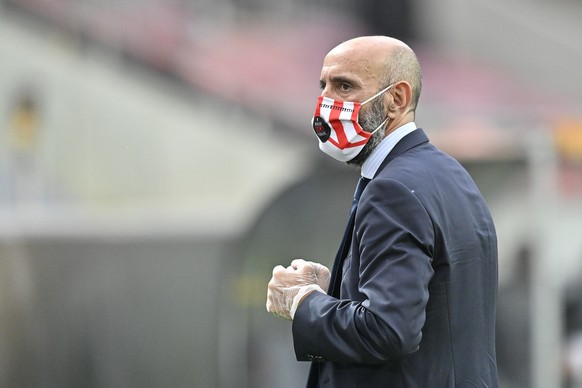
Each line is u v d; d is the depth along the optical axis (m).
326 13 35.25
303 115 30.89
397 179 8.25
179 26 31.61
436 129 31.14
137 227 27.27
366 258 8.08
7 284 24.78
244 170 29.94
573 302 25.92
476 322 8.55
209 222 27.66
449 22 37.41
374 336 7.77
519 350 23.27
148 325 26.80
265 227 25.73
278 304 8.70
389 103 8.76
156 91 29.86
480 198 8.92
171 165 29.38
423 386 8.27
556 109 35.78
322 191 25.09
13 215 26.28
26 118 28.06
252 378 25.31
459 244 8.40
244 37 33.03
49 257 25.56
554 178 25.44
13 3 28.72
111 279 26.45
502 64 37.66
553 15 39.03
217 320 26.12
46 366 25.08
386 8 36.19
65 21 29.30
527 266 23.89
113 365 26.20
